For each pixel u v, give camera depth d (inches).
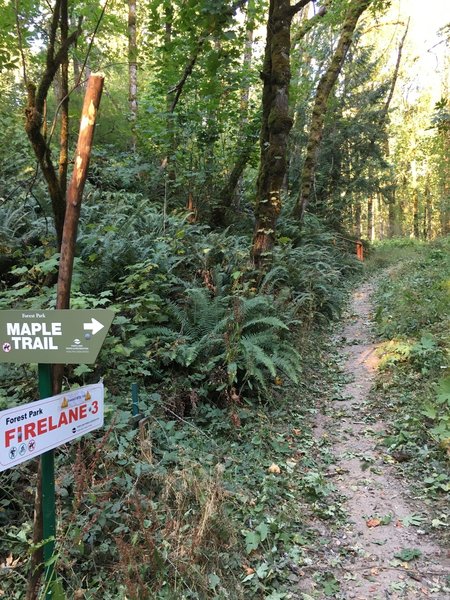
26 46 214.2
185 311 217.2
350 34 502.6
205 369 194.7
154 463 139.9
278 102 280.4
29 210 259.3
